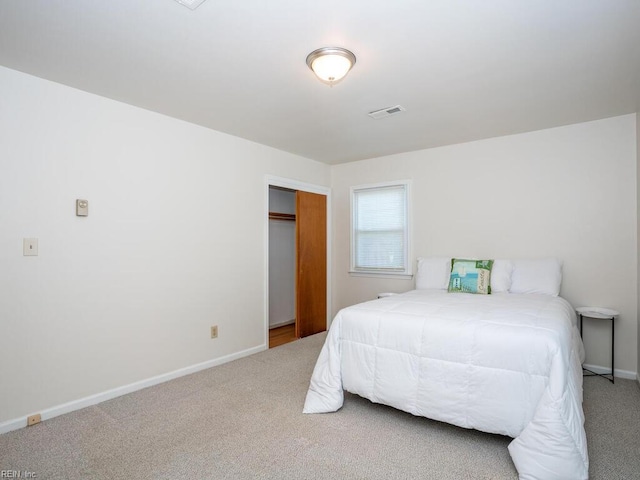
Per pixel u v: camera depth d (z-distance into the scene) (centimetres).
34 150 235
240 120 323
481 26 184
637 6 168
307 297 464
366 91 262
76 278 253
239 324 371
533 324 204
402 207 446
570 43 200
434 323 216
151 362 296
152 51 208
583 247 332
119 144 279
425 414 210
